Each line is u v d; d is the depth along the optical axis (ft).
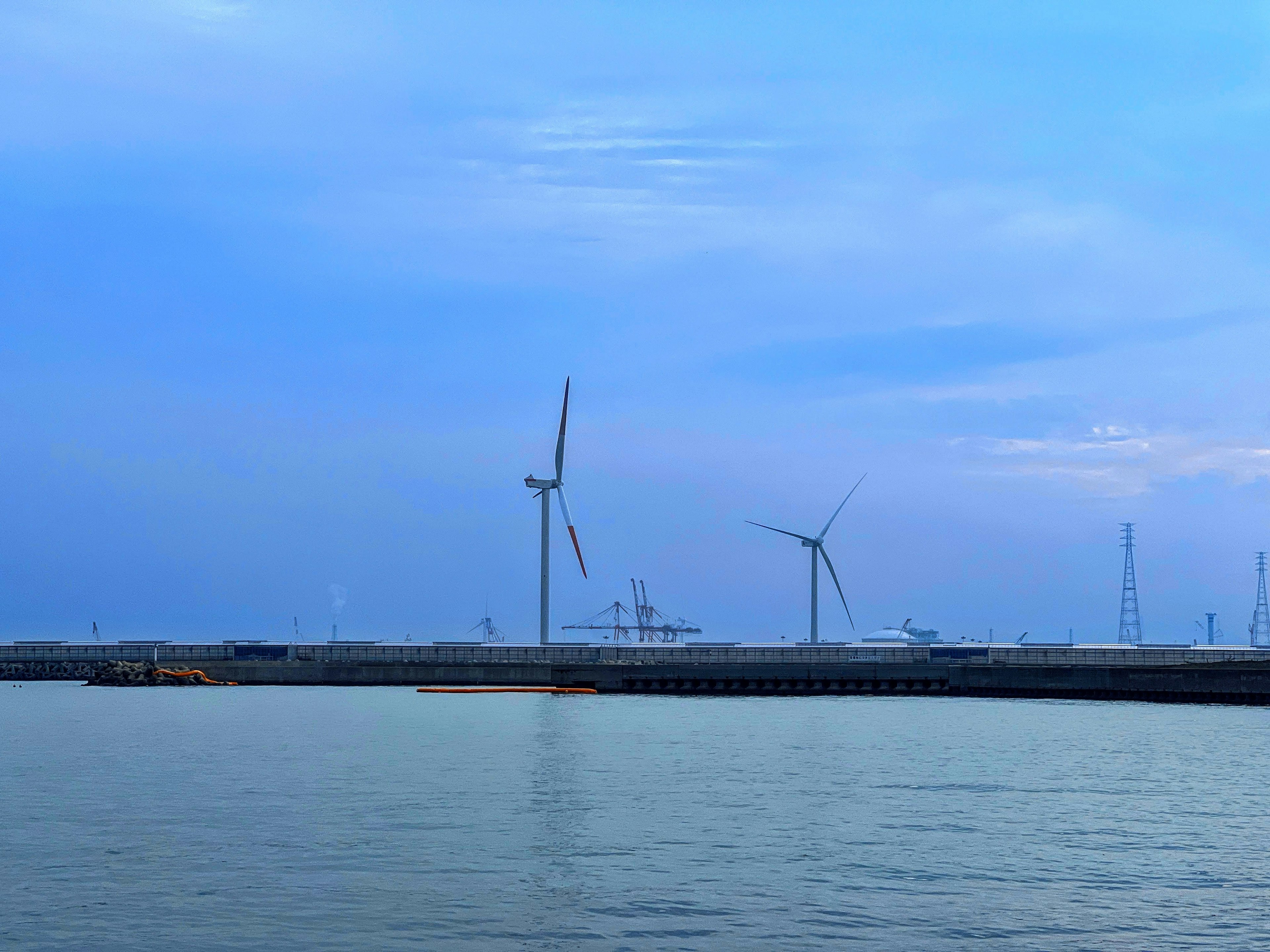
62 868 140.67
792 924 118.01
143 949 109.70
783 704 407.03
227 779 214.28
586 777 216.74
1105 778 216.33
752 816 175.01
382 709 380.99
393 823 169.68
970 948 110.93
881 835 160.76
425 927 117.08
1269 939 113.80
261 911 122.21
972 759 244.42
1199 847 153.38
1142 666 440.86
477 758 246.68
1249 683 402.93
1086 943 112.37
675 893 129.49
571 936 114.21
